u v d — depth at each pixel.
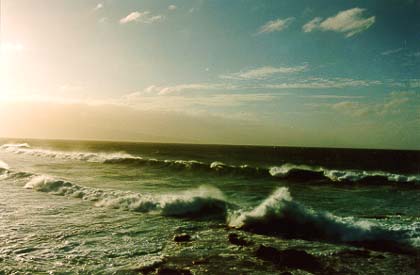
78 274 7.26
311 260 8.28
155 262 8.00
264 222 11.39
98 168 31.08
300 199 17.81
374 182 25.06
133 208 13.84
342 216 13.52
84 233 10.33
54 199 15.66
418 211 14.64
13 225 11.06
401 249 9.22
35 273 7.26
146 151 80.50
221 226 11.41
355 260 8.38
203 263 7.98
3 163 33.28
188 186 20.75
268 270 7.63
